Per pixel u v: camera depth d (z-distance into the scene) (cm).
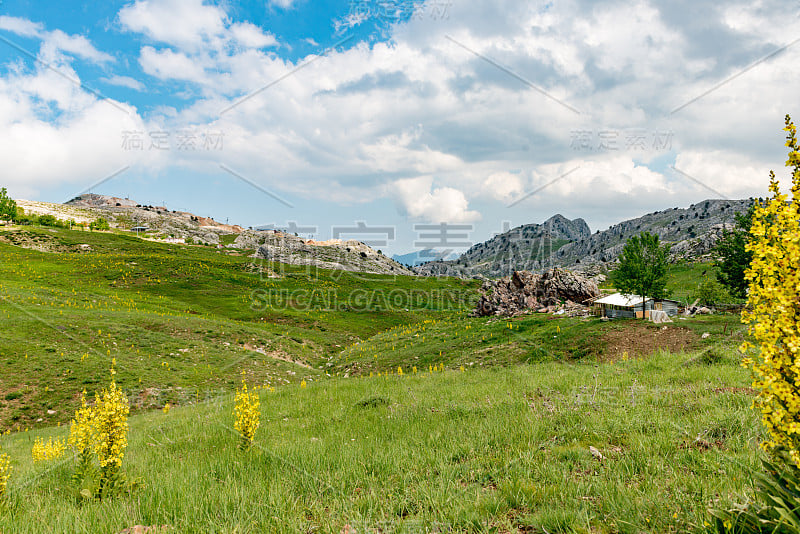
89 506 645
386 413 1358
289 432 1199
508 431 925
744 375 1297
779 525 344
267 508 589
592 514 486
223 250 14550
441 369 3291
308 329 6281
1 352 3281
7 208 12975
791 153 364
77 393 2870
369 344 5278
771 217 371
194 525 537
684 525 433
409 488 643
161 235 19662
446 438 934
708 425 800
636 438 770
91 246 10700
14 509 688
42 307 4688
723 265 4416
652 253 3891
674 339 2705
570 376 1670
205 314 6338
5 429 2391
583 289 5097
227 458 906
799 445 350
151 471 873
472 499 568
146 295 6888
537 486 591
